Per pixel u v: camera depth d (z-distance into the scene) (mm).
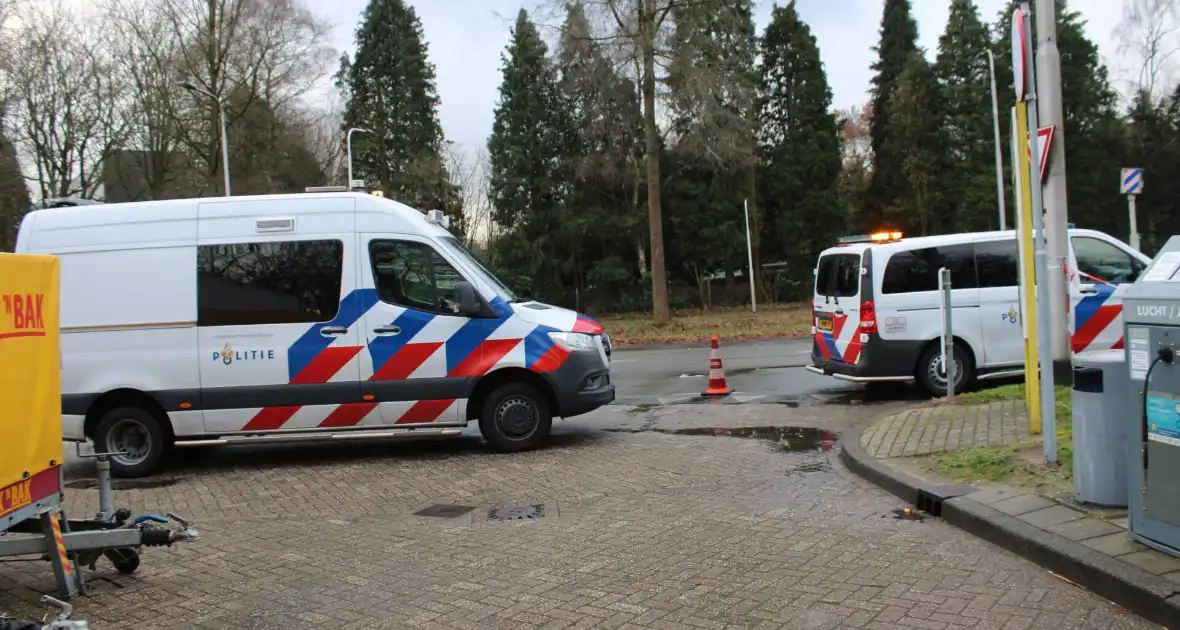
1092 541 4391
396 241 8320
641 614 4020
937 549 4836
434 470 7781
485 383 8453
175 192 32906
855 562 4664
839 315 10750
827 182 42000
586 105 28641
